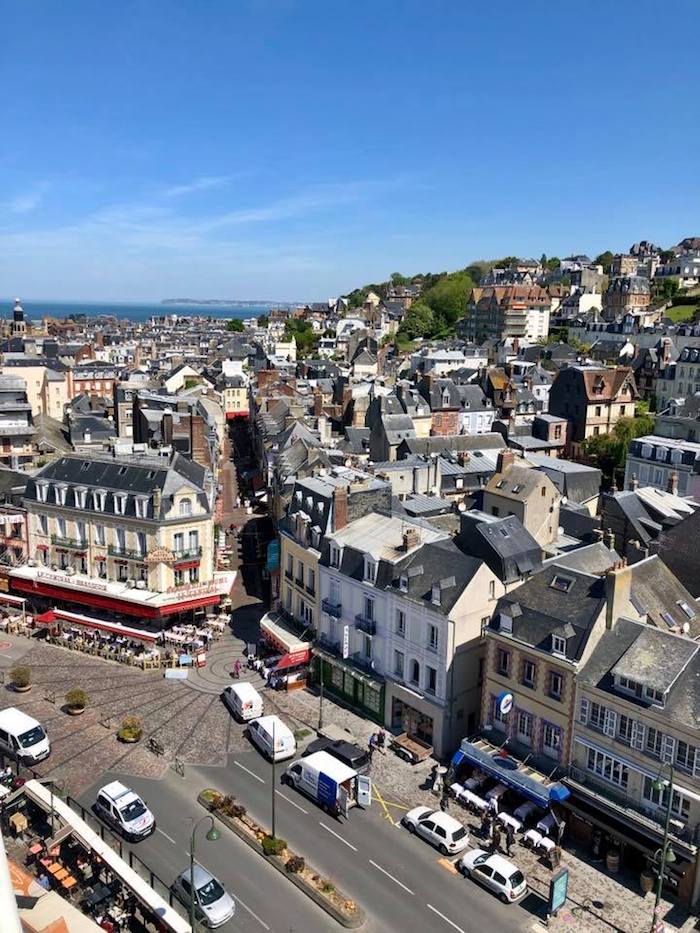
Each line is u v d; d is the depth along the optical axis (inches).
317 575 2288.4
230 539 3563.0
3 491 2878.9
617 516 2655.0
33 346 6914.4
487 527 2107.5
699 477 3085.6
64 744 1973.4
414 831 1669.5
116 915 1400.1
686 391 5462.6
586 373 4975.4
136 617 2647.6
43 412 5684.1
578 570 1892.2
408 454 3713.1
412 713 1999.3
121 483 2610.7
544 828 1635.1
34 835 1628.9
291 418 4143.7
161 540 2518.5
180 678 2313.0
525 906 1461.6
